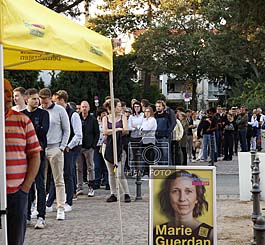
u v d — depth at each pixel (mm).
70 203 11312
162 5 53031
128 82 46719
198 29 53969
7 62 7293
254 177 9914
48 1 28266
